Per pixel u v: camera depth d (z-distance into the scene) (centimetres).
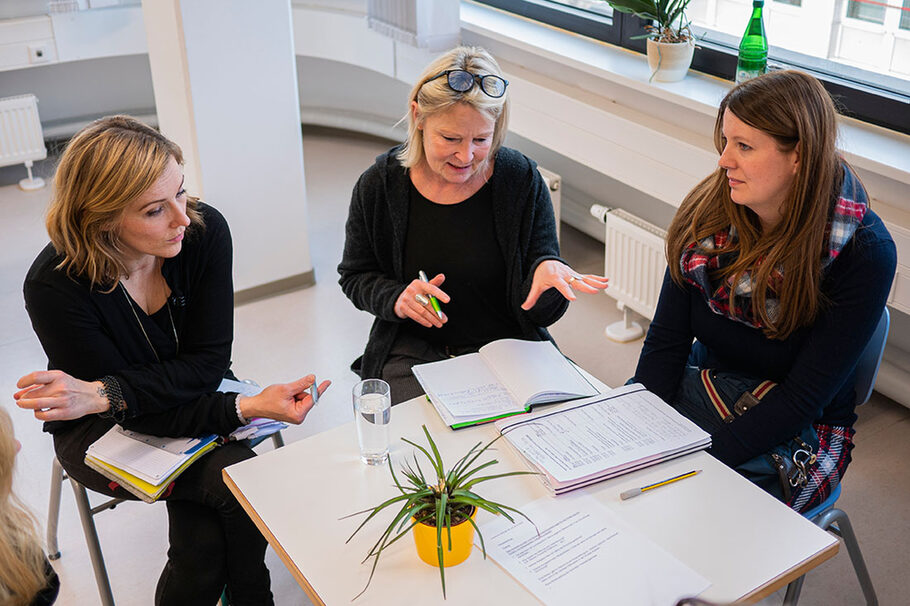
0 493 129
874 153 222
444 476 135
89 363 177
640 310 301
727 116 167
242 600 185
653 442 155
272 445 267
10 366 309
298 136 329
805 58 262
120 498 183
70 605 213
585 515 141
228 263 194
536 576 129
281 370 306
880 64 240
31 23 431
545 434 158
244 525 178
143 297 187
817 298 170
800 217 164
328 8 433
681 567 130
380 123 498
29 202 435
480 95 183
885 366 266
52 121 493
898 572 213
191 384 185
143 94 511
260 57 308
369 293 207
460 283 208
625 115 286
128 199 163
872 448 255
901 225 216
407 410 171
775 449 175
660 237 280
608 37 314
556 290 204
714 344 189
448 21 346
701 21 288
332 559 135
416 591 128
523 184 203
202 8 291
